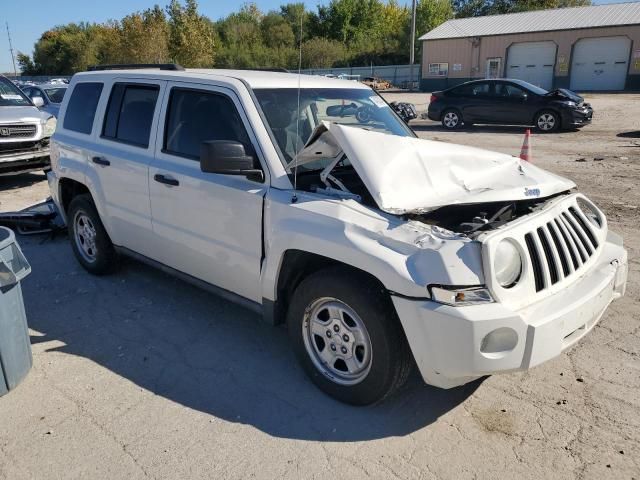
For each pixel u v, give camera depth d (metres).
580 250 3.33
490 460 2.86
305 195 3.37
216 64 46.91
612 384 3.51
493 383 3.55
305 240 3.20
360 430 3.11
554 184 3.64
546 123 16.22
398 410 3.29
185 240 4.15
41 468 2.82
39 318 4.53
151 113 4.46
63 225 6.68
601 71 35.31
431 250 2.79
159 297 4.91
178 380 3.62
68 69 72.00
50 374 3.69
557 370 3.68
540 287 2.96
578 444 2.97
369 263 2.92
